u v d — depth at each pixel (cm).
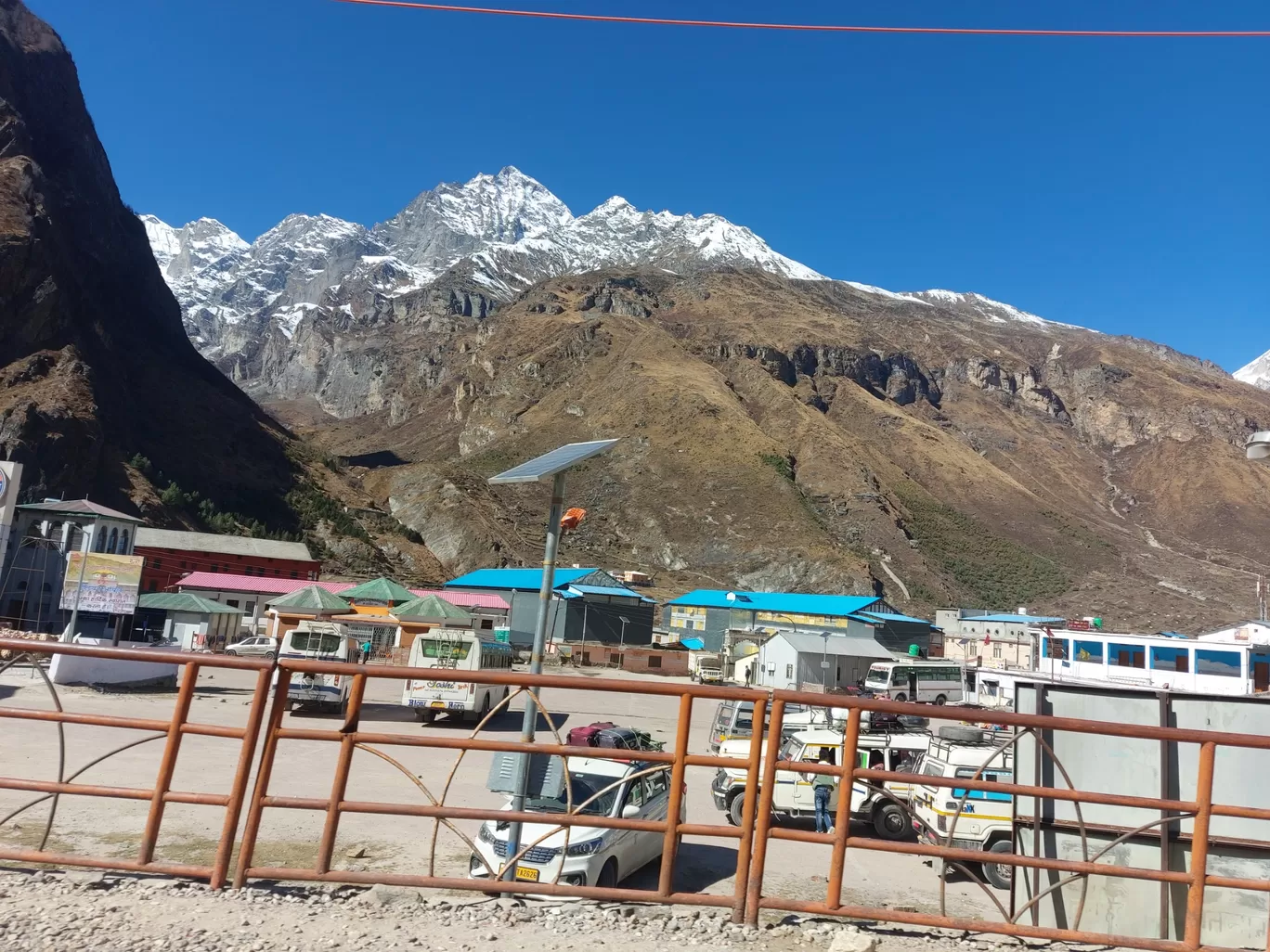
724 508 14975
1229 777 642
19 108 14312
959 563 15550
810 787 1379
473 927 559
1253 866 629
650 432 17538
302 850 1010
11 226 10906
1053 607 14238
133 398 12325
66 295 11844
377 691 3300
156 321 16150
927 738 1461
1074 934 563
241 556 7856
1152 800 560
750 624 8006
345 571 11325
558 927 570
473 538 13100
